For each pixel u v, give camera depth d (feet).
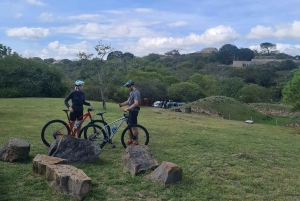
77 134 24.52
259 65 267.80
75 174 15.33
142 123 43.88
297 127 71.26
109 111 59.36
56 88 108.47
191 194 15.83
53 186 15.38
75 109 24.08
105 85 116.57
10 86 101.50
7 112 46.91
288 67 253.24
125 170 18.62
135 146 19.53
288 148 29.96
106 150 23.76
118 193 15.56
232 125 55.06
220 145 28.12
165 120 51.13
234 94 151.53
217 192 16.26
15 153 19.56
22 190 15.28
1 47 125.29
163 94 145.59
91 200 14.52
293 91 69.62
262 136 38.81
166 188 16.30
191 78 179.01
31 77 105.70
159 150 24.93
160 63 275.18
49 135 28.58
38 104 64.13
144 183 16.72
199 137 31.89
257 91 153.07
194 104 108.99
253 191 16.79
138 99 24.29
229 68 228.43
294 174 20.40
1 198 14.21
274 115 122.42
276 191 16.97
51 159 17.58
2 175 17.03
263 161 23.15
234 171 19.84
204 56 352.28
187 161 21.71
